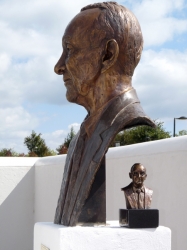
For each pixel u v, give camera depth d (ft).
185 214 17.44
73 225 12.71
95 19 12.93
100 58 12.85
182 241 17.52
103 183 13.10
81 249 12.29
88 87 13.14
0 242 28.53
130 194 12.98
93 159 12.39
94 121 12.90
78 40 12.98
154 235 12.60
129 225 12.69
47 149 75.56
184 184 17.53
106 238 12.39
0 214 28.63
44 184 27.94
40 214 28.40
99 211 13.05
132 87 13.10
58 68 13.44
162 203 18.70
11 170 28.94
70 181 13.20
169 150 18.34
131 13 13.25
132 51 13.00
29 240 29.09
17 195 28.99
